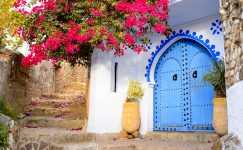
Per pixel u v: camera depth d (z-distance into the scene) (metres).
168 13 7.44
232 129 4.36
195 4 6.90
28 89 9.55
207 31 7.40
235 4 4.34
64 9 6.91
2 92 6.48
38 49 6.71
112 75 8.41
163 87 8.38
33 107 9.18
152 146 6.37
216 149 5.59
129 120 7.89
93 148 6.14
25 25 7.01
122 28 6.90
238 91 4.12
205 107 7.32
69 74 13.96
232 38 4.46
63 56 7.20
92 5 6.93
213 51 7.20
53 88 12.91
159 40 8.44
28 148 6.07
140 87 8.23
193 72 7.73
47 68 12.05
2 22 7.18
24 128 7.33
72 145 6.06
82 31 6.62
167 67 8.38
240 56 4.12
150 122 8.28
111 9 6.98
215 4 6.81
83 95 11.11
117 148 6.39
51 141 6.37
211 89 7.26
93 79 7.92
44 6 6.92
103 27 6.74
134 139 7.81
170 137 7.53
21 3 7.09
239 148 3.88
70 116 8.67
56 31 6.75
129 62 8.80
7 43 7.60
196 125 7.46
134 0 7.04
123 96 8.41
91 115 7.70
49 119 7.96
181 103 7.88
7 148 5.14
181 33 7.96
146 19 6.86
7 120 5.40
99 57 7.92
